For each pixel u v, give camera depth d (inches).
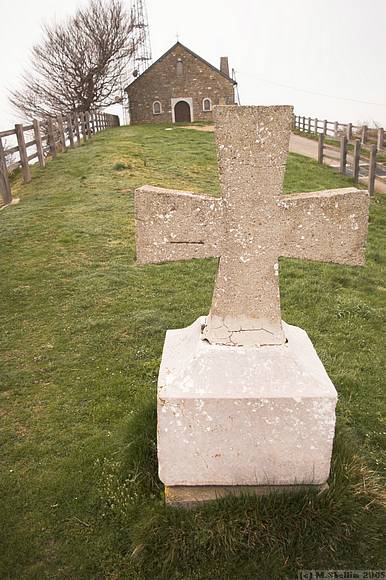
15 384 167.3
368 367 175.3
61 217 342.3
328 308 220.7
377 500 113.0
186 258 113.6
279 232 109.1
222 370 109.0
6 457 135.2
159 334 196.7
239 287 111.1
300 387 107.3
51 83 1203.2
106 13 1198.3
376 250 316.2
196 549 104.3
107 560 106.5
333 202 108.0
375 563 104.4
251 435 108.9
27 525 114.5
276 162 104.6
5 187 394.9
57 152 640.4
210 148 678.5
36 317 212.7
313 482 112.5
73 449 137.0
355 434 141.3
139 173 486.9
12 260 271.9
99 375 171.2
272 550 103.7
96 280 244.8
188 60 1346.0
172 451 110.5
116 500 117.6
